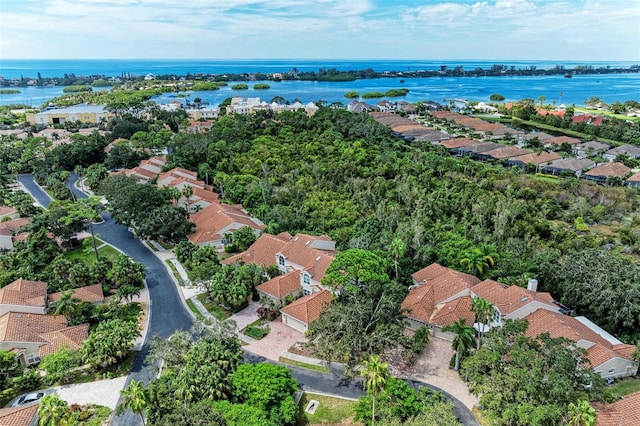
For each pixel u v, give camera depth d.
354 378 55.12
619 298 62.88
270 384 48.00
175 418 42.59
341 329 55.50
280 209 100.12
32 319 62.44
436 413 44.03
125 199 95.31
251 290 71.81
